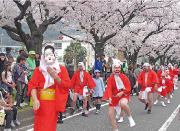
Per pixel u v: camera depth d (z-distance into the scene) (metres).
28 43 12.05
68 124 6.64
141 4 17.17
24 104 7.90
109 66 15.12
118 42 22.19
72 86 7.90
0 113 5.13
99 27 16.95
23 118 6.96
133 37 23.83
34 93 3.81
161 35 28.33
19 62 7.46
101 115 8.00
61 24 16.95
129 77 13.62
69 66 10.66
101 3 14.73
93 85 7.83
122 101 5.38
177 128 6.28
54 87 3.92
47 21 12.62
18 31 11.45
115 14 17.84
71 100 8.88
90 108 9.38
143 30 25.41
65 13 13.18
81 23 16.95
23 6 10.53
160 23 23.80
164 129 6.16
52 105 3.86
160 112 8.64
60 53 50.28
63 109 3.87
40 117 3.85
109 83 5.54
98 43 18.16
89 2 13.74
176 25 23.42
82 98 7.76
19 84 7.30
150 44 28.27
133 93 15.16
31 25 12.00
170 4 18.19
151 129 6.16
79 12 14.15
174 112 8.66
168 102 11.18
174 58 57.81
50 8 12.48
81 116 7.80
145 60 50.47
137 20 21.42
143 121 7.11
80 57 43.09
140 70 13.74
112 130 6.05
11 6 12.48
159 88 10.30
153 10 18.92
